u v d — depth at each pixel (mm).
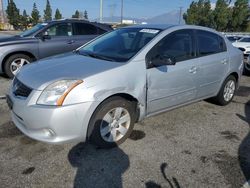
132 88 3246
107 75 3047
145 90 3404
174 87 3775
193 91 4148
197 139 3637
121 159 3084
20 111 2914
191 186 2668
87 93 2869
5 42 6477
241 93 6098
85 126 2936
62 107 2766
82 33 7684
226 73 4727
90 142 3174
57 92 2803
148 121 4148
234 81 5078
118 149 3295
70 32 7484
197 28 4266
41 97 2816
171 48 3756
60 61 3498
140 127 3926
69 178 2729
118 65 3219
